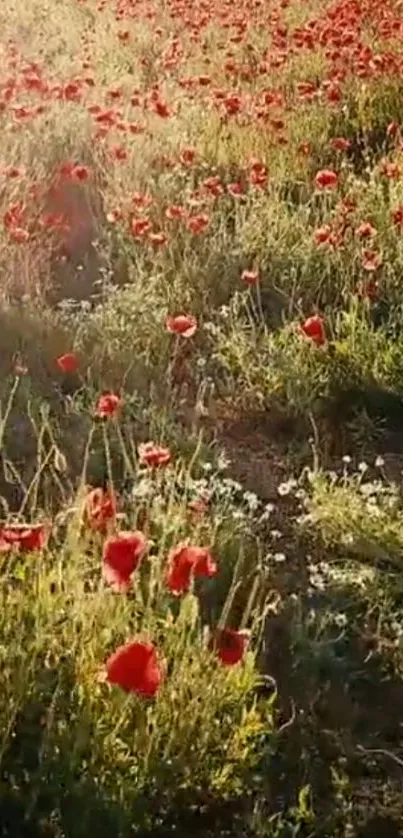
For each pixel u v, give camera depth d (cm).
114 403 381
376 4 1109
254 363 538
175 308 583
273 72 916
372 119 875
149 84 948
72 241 652
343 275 615
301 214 677
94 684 316
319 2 1152
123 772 303
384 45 1032
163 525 387
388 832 320
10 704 305
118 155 664
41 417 475
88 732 306
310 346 537
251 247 634
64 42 1100
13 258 571
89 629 329
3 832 292
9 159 688
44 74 924
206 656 325
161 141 758
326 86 881
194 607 335
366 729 354
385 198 714
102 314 547
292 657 372
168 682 317
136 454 462
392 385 534
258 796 323
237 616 384
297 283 616
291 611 392
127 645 259
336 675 370
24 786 301
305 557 425
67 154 721
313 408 516
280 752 340
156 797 309
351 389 531
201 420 509
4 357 519
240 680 333
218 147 764
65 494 429
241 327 561
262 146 768
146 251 623
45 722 309
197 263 620
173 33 1064
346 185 729
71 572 344
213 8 1105
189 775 312
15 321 529
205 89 866
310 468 484
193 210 662
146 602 367
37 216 633
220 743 320
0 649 312
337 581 406
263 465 484
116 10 1135
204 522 404
